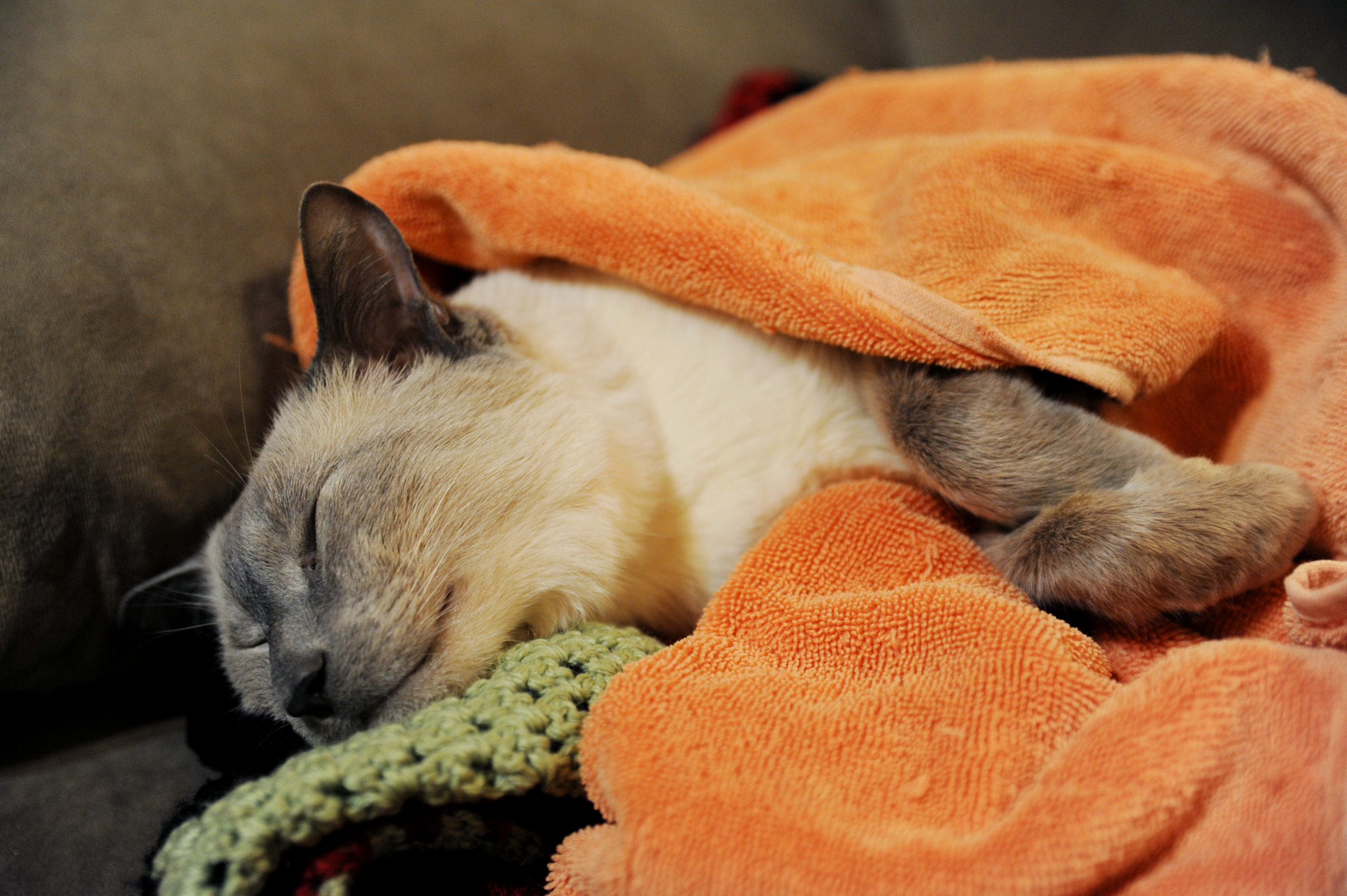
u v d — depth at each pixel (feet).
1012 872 1.37
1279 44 2.15
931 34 2.75
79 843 1.66
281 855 1.44
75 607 1.76
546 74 2.26
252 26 2.00
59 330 1.74
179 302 1.82
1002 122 2.07
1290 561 1.60
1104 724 1.42
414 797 1.47
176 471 1.81
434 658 1.63
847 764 1.46
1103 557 1.59
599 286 1.85
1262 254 1.77
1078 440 1.65
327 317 1.74
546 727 1.51
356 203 1.71
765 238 1.70
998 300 1.69
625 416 1.76
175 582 1.83
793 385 1.77
